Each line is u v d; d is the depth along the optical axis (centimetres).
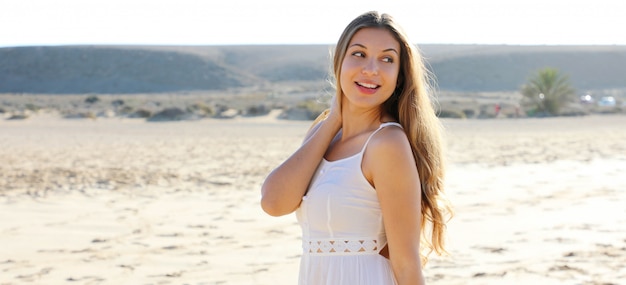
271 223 835
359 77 241
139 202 1002
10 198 1028
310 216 245
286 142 2150
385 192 230
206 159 1631
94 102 6019
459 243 702
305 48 14600
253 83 11812
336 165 241
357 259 237
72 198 1034
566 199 988
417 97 245
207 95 9512
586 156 1638
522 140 2198
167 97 8631
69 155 1744
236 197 1048
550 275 569
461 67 11575
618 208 902
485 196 1026
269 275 591
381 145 230
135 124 3388
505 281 553
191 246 711
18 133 2652
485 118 4047
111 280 582
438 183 251
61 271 613
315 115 3772
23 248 706
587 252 653
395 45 242
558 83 4591
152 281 577
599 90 10975
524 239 717
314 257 243
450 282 551
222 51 14338
